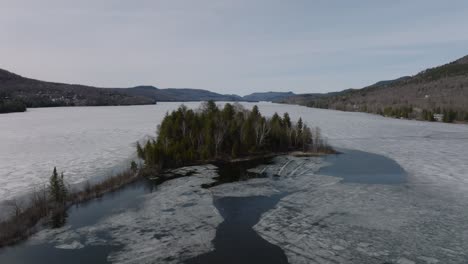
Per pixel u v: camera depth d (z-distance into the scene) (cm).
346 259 2167
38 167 4609
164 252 2245
